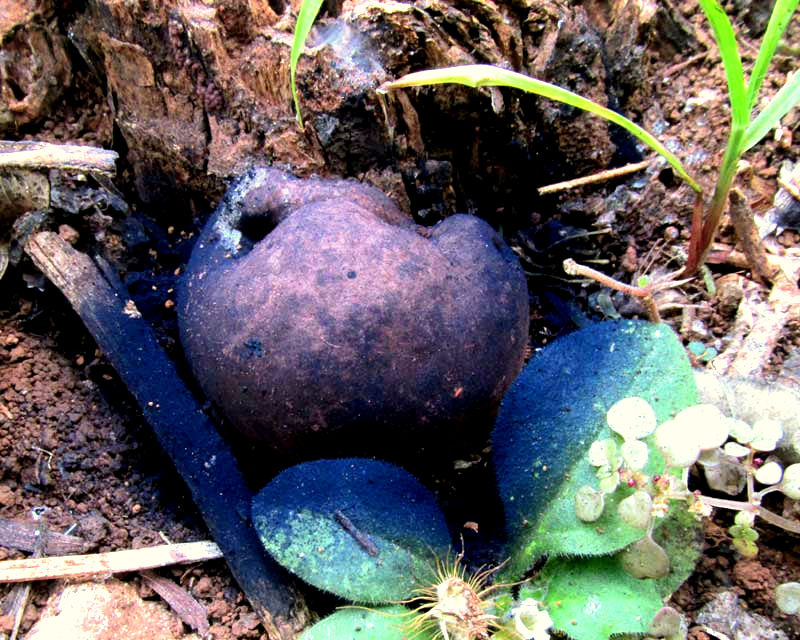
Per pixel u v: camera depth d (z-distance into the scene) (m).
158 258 0.14
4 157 0.12
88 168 0.13
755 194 0.14
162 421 0.11
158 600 0.10
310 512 0.10
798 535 0.11
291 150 0.13
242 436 0.11
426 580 0.09
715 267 0.14
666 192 0.14
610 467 0.10
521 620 0.09
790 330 0.13
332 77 0.12
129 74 0.13
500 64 0.13
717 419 0.09
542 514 0.10
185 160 0.13
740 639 0.10
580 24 0.14
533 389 0.11
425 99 0.13
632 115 0.15
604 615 0.09
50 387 0.13
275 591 0.10
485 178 0.14
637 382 0.10
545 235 0.14
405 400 0.10
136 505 0.12
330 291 0.10
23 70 0.14
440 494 0.11
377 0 0.12
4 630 0.10
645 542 0.09
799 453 0.10
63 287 0.12
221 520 0.11
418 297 0.10
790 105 0.11
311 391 0.09
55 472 0.12
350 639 0.09
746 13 0.16
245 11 0.12
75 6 0.14
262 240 0.11
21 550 0.11
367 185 0.12
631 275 0.14
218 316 0.10
